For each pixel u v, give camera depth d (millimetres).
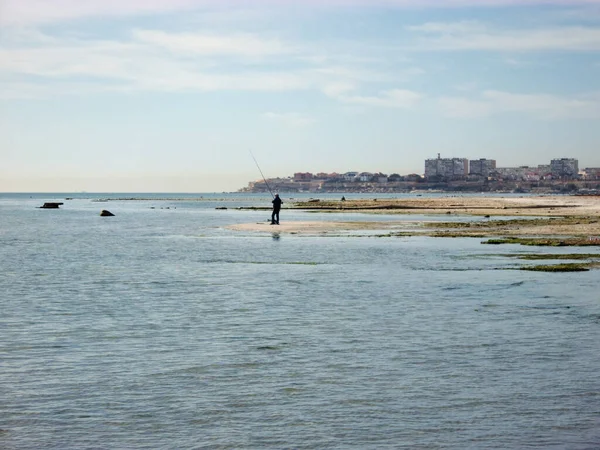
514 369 13922
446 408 11641
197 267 33750
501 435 10469
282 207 131000
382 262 35125
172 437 10438
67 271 32312
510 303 21953
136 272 31719
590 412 11430
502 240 45750
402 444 10156
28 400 12117
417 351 15492
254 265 34406
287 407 11734
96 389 12734
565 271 30016
